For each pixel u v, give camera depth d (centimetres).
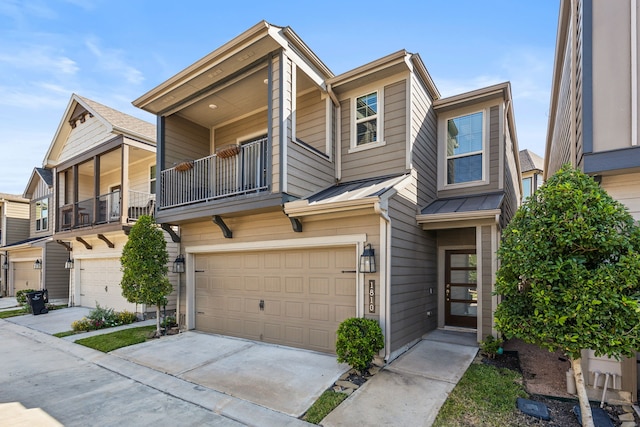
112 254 1104
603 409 372
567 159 659
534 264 319
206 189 727
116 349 654
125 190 998
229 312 739
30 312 1138
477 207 664
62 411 401
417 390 434
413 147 672
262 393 437
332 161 732
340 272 587
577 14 456
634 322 287
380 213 503
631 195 382
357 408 389
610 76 378
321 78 707
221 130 898
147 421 376
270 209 614
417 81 706
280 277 660
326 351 595
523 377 475
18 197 1945
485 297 640
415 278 662
